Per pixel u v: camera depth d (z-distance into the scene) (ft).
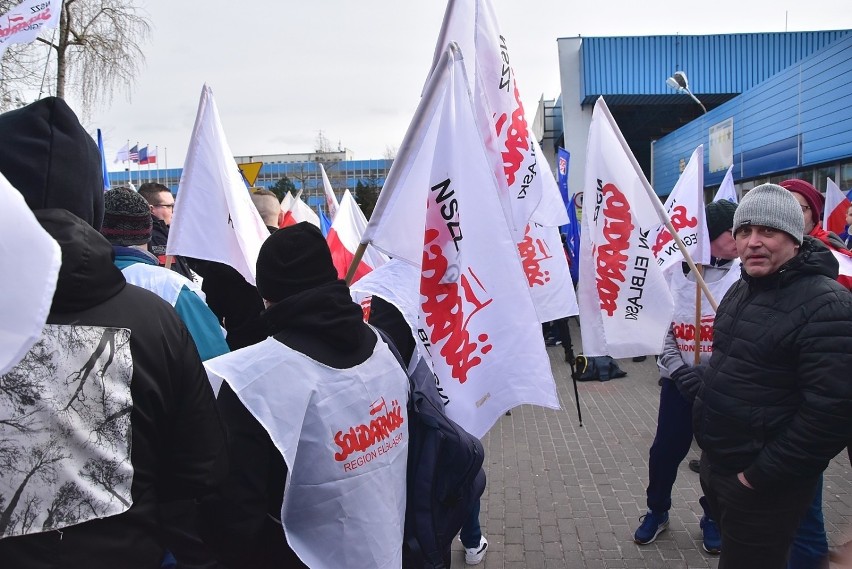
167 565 7.66
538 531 12.55
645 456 16.31
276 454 5.39
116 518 4.09
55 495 3.85
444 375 7.02
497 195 7.01
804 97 40.98
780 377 7.06
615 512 13.20
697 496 13.71
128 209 8.45
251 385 5.28
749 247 7.25
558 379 25.58
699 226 11.77
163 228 14.11
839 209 21.89
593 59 72.95
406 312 7.38
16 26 9.50
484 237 7.03
